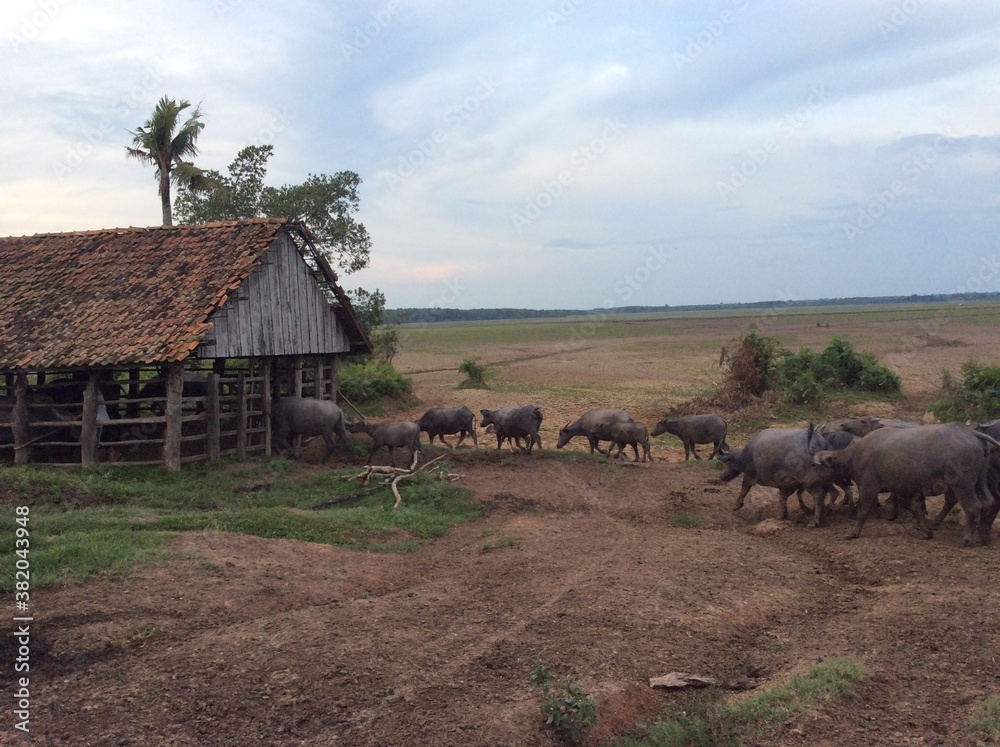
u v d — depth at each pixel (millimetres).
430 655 7664
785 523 13500
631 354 66312
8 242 22469
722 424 21469
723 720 6527
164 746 6156
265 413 19891
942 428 11344
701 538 12484
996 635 7910
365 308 35594
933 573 9977
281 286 20344
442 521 13828
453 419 22250
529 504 15492
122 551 10227
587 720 6387
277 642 7855
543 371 50969
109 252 20719
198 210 31578
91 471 16359
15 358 16703
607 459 20656
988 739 6055
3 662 7539
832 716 6508
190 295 17812
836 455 12703
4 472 14445
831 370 31484
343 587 9891
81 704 6746
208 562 10078
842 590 9883
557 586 9812
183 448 19203
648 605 8953
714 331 100250
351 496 15391
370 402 33656
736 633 8414
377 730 6348
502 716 6512
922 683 7086
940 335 69562
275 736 6297
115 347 16500
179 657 7539
